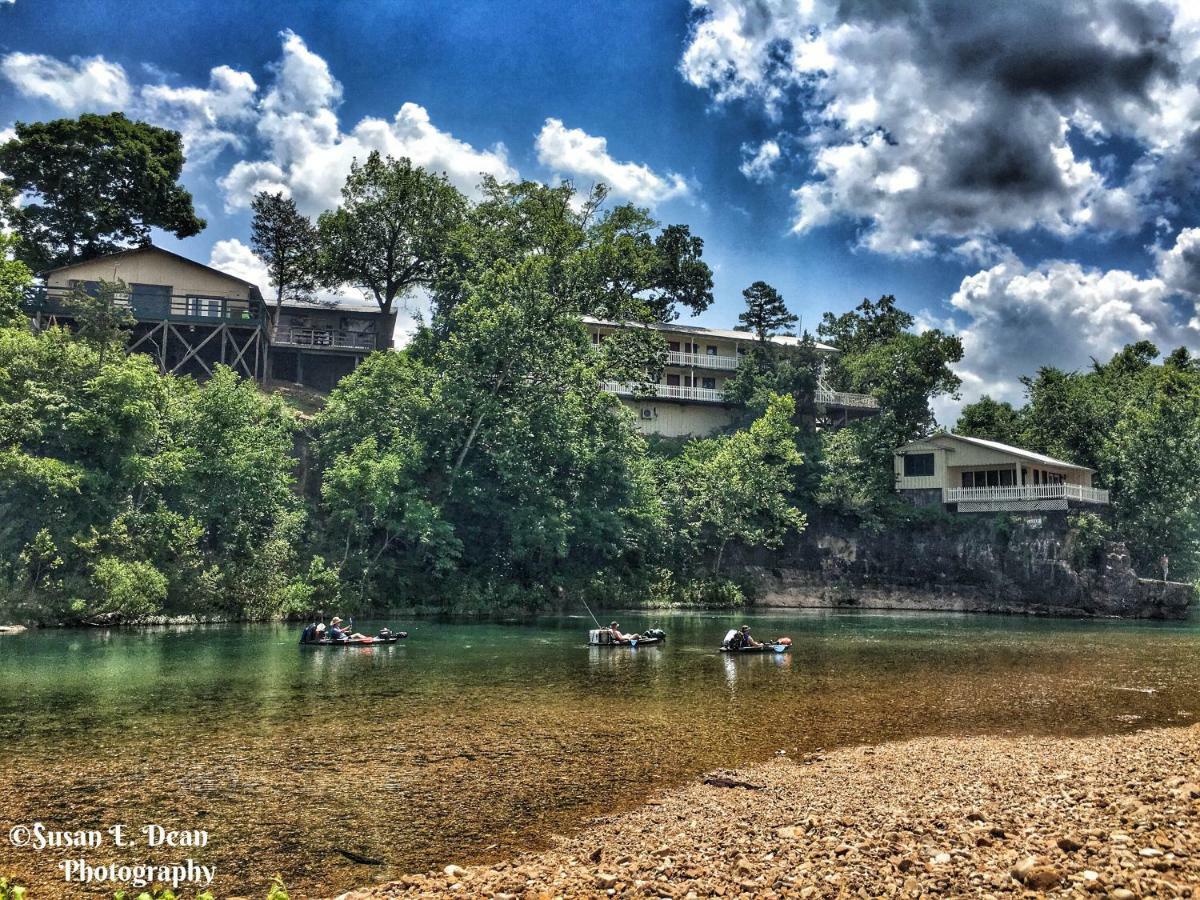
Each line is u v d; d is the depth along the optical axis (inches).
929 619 1908.2
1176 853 327.3
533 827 407.8
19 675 855.7
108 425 1430.9
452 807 439.2
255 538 1628.9
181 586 1441.9
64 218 2215.8
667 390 2834.6
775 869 329.4
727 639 1157.1
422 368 2039.9
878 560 2437.3
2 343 1433.3
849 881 308.7
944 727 658.2
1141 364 3545.8
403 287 2682.1
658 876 328.2
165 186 2306.8
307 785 476.7
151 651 1066.1
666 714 697.6
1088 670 997.2
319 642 1183.6
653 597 2148.1
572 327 2026.3
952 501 2493.8
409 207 2514.8
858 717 692.7
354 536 1745.8
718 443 2564.0
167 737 591.8
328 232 2512.3
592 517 2010.3
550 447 1975.9
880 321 3449.8
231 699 743.1
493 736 608.7
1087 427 2815.0
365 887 333.1
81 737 587.8
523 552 1887.3
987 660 1087.0
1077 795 439.2
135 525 1437.0
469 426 1916.8
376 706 719.7
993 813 401.7
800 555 2455.7
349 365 2461.9
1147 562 2299.5
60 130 2165.4
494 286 1993.1
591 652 1143.6
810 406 2827.3
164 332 2030.0
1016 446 2898.6
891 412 2684.5
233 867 355.3
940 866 320.5
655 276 3238.2
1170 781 454.6
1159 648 1261.1
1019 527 2310.5
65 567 1347.2
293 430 1913.1
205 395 1647.4
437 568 1770.4
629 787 479.8
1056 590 2202.3
